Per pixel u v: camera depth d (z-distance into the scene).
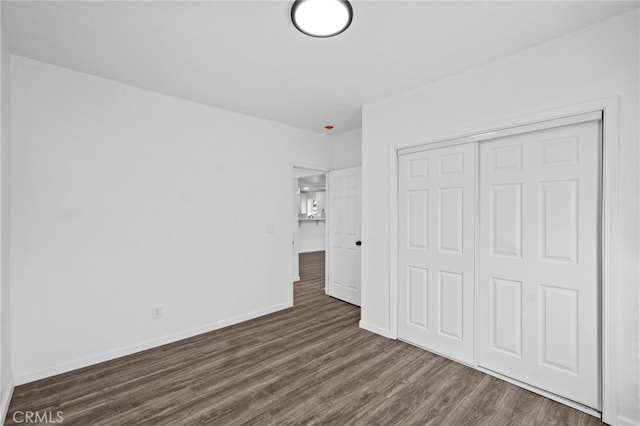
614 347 1.78
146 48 2.14
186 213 3.09
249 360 2.59
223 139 3.38
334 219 4.50
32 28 1.89
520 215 2.23
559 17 1.78
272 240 3.85
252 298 3.64
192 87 2.80
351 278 4.20
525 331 2.20
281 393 2.12
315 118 3.73
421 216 2.82
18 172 2.21
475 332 2.45
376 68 2.42
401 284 2.99
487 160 2.41
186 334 3.07
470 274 2.48
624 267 1.75
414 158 2.88
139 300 2.79
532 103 2.11
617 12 1.74
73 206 2.45
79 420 1.84
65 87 2.42
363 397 2.07
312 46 2.11
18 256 2.21
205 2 1.66
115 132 2.66
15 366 2.20
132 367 2.48
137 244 2.78
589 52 1.88
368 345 2.87
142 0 1.64
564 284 2.02
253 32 1.94
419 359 2.60
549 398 2.04
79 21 1.82
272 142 3.85
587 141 1.94
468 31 1.92
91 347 2.53
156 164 2.90
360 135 4.20
